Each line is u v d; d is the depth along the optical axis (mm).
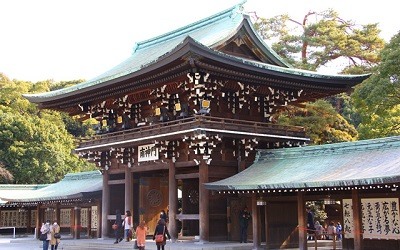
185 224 40781
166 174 41812
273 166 32781
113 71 44781
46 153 75438
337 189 26344
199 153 33750
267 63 38969
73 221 47906
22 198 52469
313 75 36375
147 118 39250
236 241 34594
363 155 28203
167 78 35156
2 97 88375
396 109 43875
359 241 25891
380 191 25453
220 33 37625
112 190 42844
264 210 33938
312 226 36594
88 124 99062
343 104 69062
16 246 43406
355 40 56250
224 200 34969
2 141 74875
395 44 39594
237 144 35938
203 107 34812
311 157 31562
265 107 39156
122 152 39969
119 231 37219
